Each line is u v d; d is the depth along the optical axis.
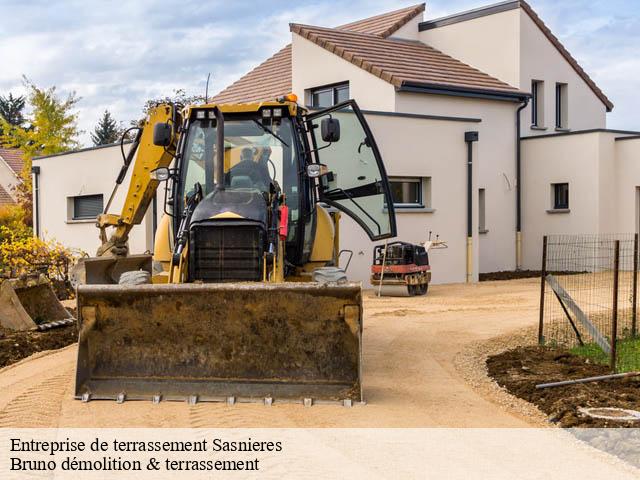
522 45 25.73
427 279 18.16
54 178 25.02
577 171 24.14
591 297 16.94
